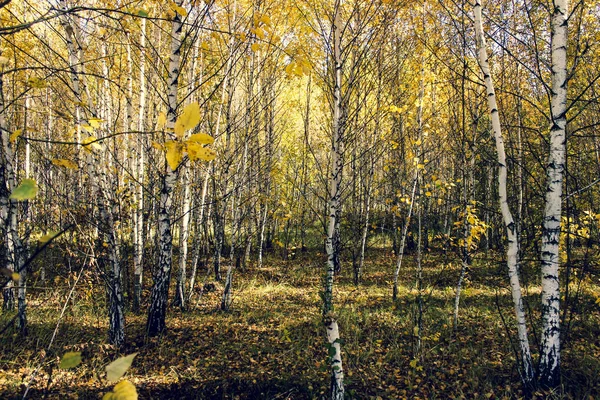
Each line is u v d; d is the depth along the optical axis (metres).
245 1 8.06
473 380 4.89
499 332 6.70
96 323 6.70
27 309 7.18
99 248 6.44
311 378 5.08
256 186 11.80
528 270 9.95
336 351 4.13
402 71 9.06
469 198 7.37
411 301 8.37
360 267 11.83
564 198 4.50
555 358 4.19
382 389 4.84
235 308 8.84
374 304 8.83
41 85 1.95
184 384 4.84
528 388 4.33
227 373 5.17
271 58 8.29
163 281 6.28
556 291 4.18
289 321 7.59
